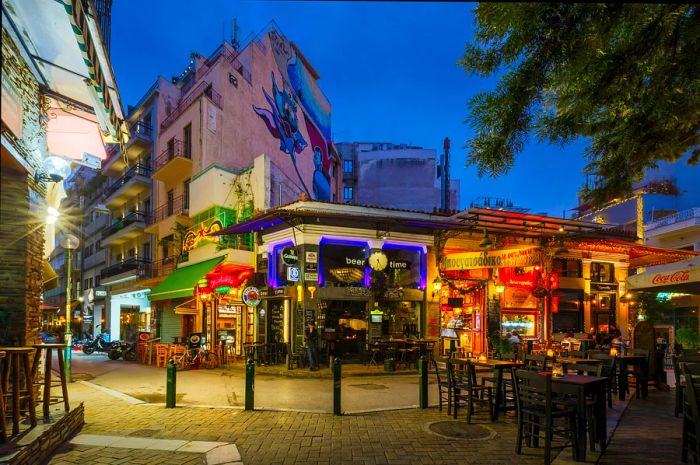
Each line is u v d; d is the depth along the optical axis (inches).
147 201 1227.2
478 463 223.6
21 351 225.9
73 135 343.6
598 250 805.2
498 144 151.3
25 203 263.1
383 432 279.7
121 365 719.7
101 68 246.2
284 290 628.4
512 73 144.6
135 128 1299.2
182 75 1250.0
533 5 120.7
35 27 221.8
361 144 1974.7
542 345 686.5
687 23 138.8
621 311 828.6
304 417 322.0
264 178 743.1
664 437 261.9
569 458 226.2
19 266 266.2
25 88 255.3
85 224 1841.8
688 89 152.6
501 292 727.1
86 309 1555.1
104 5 267.4
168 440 265.6
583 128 173.3
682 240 948.6
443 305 717.3
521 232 739.4
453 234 709.3
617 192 179.8
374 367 588.1
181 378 545.6
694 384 224.4
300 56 1342.3
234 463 225.5
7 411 248.1
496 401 304.8
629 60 141.5
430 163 1644.9
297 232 625.9
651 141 165.8
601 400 237.8
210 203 777.6
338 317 647.1
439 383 343.9
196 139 908.6
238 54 1095.6
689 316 920.3
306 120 1323.8
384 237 657.6
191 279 736.3
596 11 122.8
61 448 250.4
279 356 626.8
